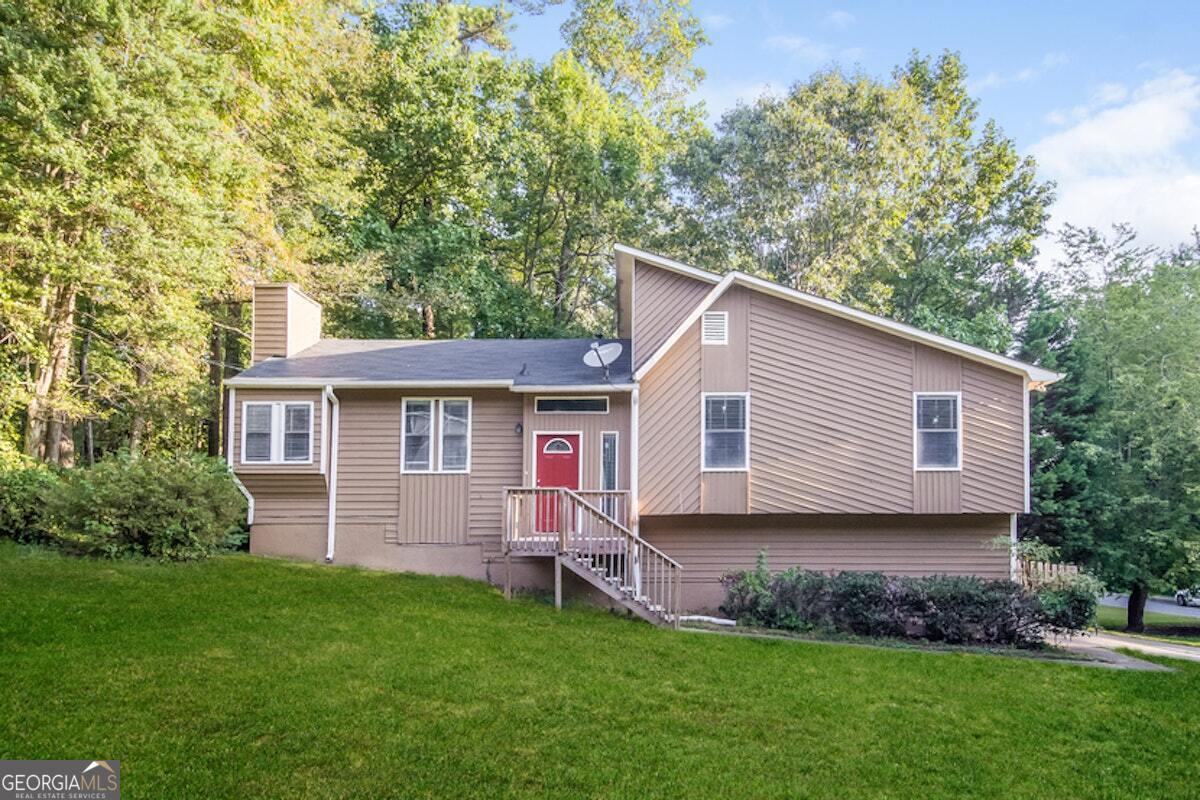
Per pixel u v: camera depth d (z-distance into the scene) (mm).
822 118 29047
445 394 15031
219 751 6262
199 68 15578
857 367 14508
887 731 7750
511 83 27578
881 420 14398
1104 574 22391
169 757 6094
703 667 9609
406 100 25547
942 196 31875
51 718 6617
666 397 14531
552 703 7902
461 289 25719
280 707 7238
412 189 27406
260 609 10742
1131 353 23500
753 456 14375
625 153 28859
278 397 14656
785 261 29781
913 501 14242
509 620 11484
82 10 14211
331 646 9297
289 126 20469
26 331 14953
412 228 26516
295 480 14531
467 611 11812
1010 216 32969
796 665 10008
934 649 11633
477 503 14820
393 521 14773
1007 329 26984
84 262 14289
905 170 30109
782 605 12820
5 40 13305
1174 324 22812
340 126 22016
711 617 13594
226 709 7098
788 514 14570
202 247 16234
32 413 16672
